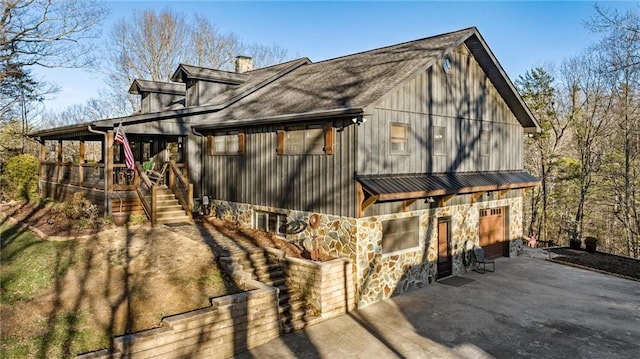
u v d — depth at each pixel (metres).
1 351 6.58
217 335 7.67
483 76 14.77
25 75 23.33
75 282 8.88
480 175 14.37
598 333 8.89
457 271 13.66
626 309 10.38
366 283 10.53
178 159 17.36
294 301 9.77
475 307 10.45
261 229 13.48
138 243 11.30
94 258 10.12
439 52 11.65
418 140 12.04
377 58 14.08
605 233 28.61
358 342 8.41
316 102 11.63
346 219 10.52
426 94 12.33
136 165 14.25
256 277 9.94
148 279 9.09
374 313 10.03
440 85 12.88
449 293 11.59
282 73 17.31
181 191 15.64
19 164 19.20
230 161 14.62
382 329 9.07
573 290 11.96
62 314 7.66
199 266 9.88
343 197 10.60
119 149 19.86
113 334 7.12
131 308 7.91
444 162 13.01
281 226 12.70
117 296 8.32
